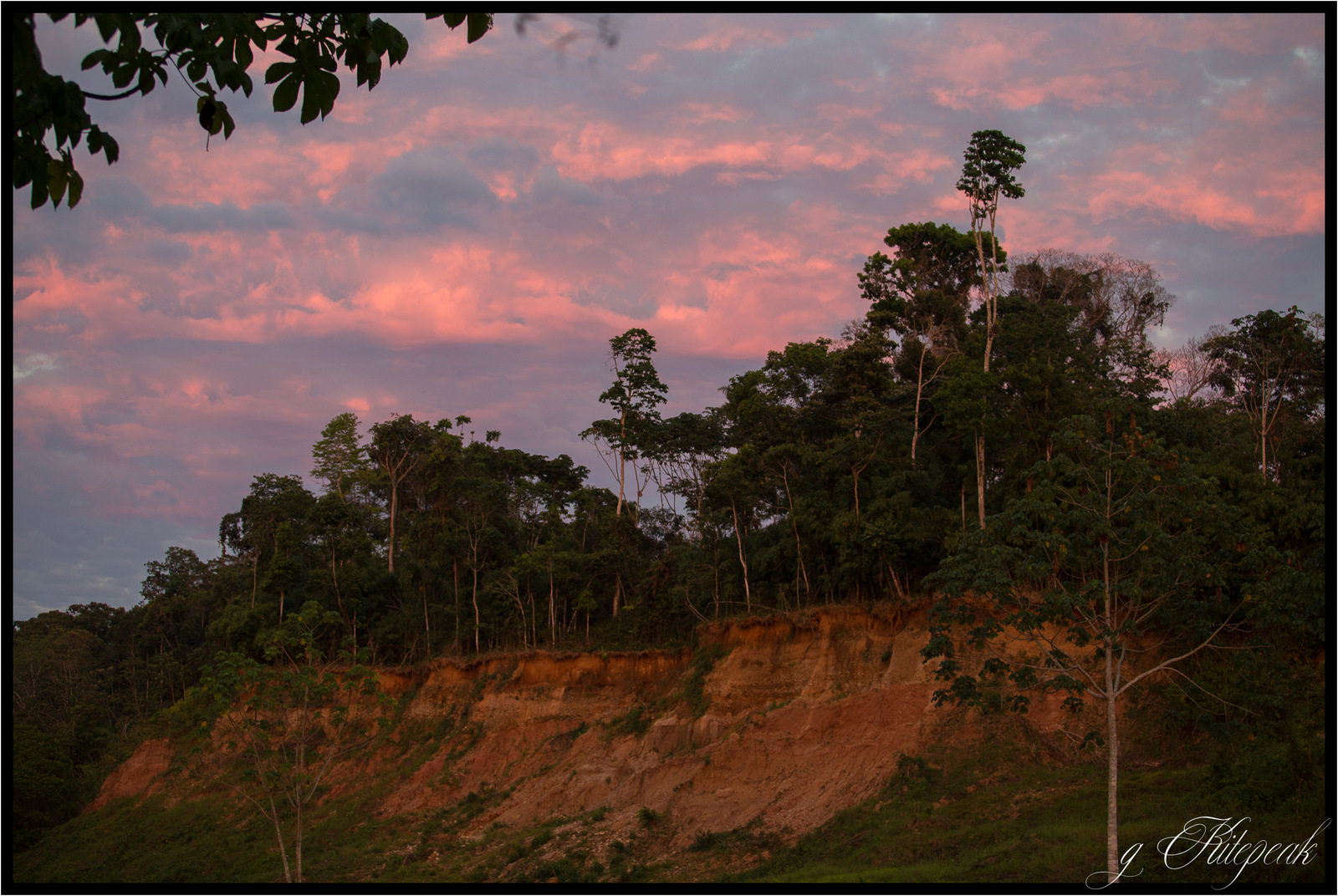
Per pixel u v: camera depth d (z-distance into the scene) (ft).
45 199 24.70
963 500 147.23
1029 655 123.65
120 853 180.34
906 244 215.72
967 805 108.47
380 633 211.00
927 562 144.15
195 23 25.35
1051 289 214.28
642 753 154.92
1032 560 84.74
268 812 179.63
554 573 192.03
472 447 252.83
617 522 201.87
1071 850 87.92
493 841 145.38
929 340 196.13
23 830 197.26
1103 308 211.82
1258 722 93.76
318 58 26.78
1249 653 88.12
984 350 176.65
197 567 333.42
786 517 165.78
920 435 180.65
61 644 285.43
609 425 219.61
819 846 111.45
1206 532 85.51
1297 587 79.41
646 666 172.55
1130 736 111.34
